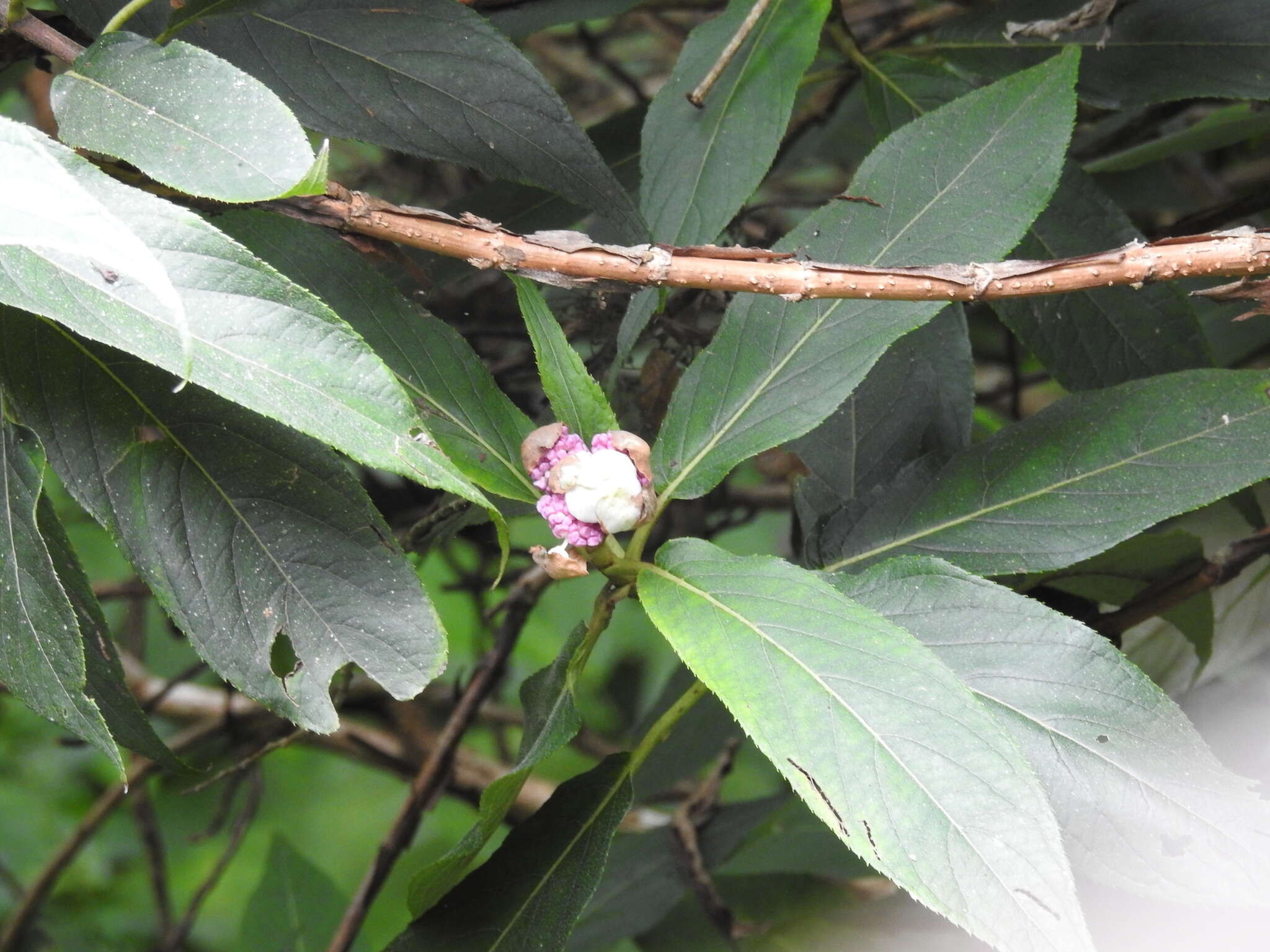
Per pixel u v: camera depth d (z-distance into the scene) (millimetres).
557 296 549
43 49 336
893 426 446
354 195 323
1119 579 440
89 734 325
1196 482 369
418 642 331
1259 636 499
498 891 372
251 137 308
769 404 374
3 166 266
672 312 525
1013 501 384
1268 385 375
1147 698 336
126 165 348
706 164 416
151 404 337
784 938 561
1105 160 545
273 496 337
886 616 352
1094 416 385
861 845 293
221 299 291
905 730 302
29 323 335
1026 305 447
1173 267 323
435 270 485
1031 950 281
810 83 503
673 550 342
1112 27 466
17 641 327
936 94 475
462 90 383
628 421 512
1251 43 451
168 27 372
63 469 331
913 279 331
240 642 330
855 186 392
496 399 373
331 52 384
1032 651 344
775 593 325
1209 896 324
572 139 382
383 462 287
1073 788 333
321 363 291
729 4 428
